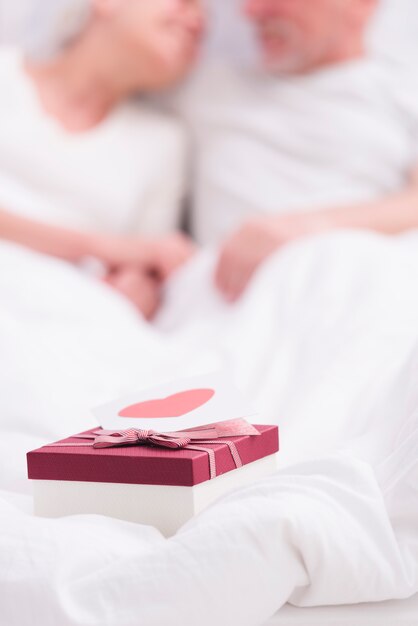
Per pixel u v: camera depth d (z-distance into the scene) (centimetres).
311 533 129
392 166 290
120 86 297
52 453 147
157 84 300
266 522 129
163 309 259
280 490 136
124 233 294
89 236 265
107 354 207
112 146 293
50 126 285
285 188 289
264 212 288
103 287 242
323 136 290
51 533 135
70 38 298
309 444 167
